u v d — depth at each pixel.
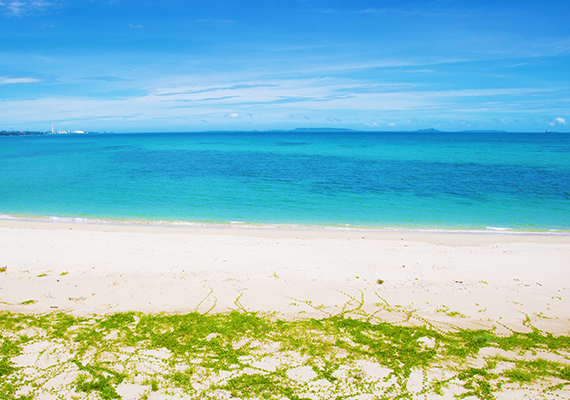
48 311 9.03
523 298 10.12
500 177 34.78
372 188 29.45
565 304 9.76
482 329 8.48
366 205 23.75
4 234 16.06
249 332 8.23
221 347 7.64
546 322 8.81
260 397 6.20
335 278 11.46
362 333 8.28
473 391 6.41
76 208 22.59
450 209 22.70
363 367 7.07
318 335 8.17
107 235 16.19
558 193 27.30
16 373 6.68
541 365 7.12
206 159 54.38
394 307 9.58
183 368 6.94
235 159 54.25
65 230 17.11
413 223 19.80
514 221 20.20
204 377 6.68
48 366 6.91
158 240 15.42
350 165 45.31
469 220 20.38
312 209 22.67
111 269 11.87
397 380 6.69
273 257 13.35
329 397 6.23
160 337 7.95
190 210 22.31
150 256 13.20
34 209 22.25
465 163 47.00
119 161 51.59
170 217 20.72
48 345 7.58
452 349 7.66
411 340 8.00
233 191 28.16
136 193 27.31
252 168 42.59
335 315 9.11
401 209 22.75
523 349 7.68
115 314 8.91
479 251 14.55
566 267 12.66
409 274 11.91
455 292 10.52
